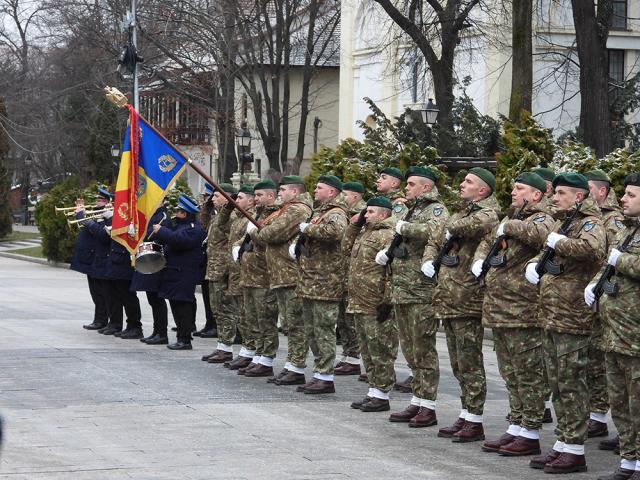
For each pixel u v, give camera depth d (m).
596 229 10.83
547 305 11.05
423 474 10.63
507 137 20.88
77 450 11.27
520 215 11.73
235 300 17.58
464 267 12.31
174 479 10.15
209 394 14.95
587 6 27.67
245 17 47.81
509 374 11.87
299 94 64.31
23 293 32.75
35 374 16.23
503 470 10.98
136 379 16.06
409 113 29.41
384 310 13.65
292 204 15.99
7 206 68.25
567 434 10.97
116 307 21.86
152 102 62.72
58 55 68.06
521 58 28.06
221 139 49.12
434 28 36.62
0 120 65.38
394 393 15.62
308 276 15.15
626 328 10.22
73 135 70.81
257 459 11.07
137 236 18.02
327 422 13.23
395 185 14.41
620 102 34.25
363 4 46.16
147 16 50.72
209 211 20.55
